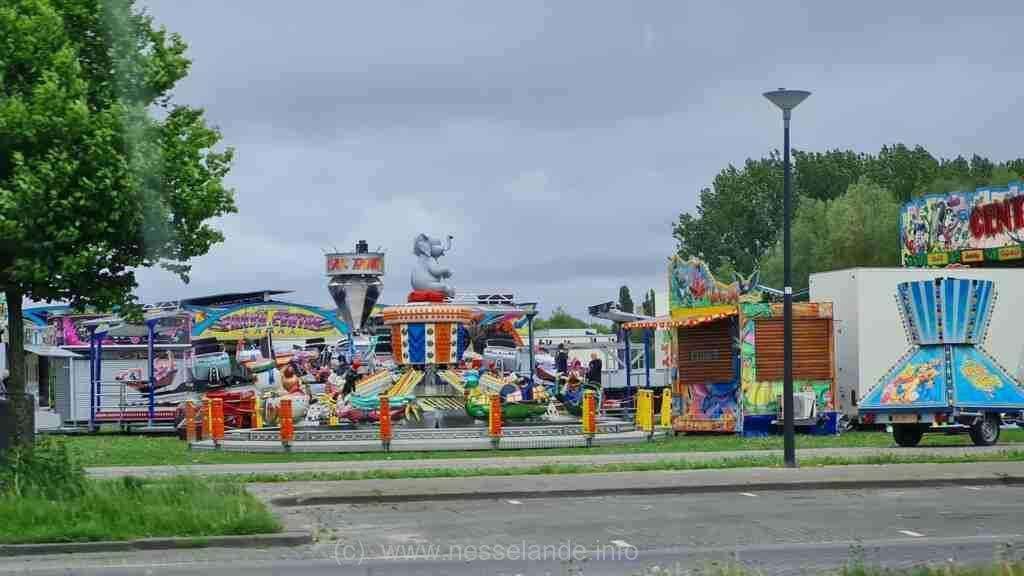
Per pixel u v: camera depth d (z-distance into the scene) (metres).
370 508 21.81
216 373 51.94
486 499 22.97
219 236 21.20
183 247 20.88
